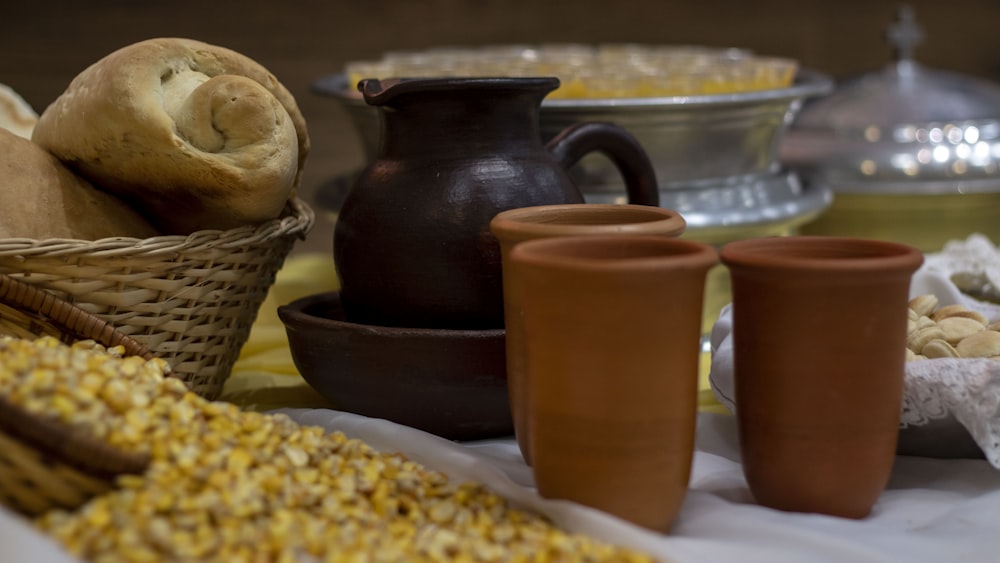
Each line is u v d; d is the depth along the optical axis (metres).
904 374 0.81
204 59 0.94
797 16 2.93
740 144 1.21
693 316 0.76
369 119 1.20
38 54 2.32
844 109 1.69
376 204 0.91
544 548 0.74
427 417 0.91
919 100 1.67
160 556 0.69
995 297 1.14
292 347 0.95
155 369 0.82
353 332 0.89
